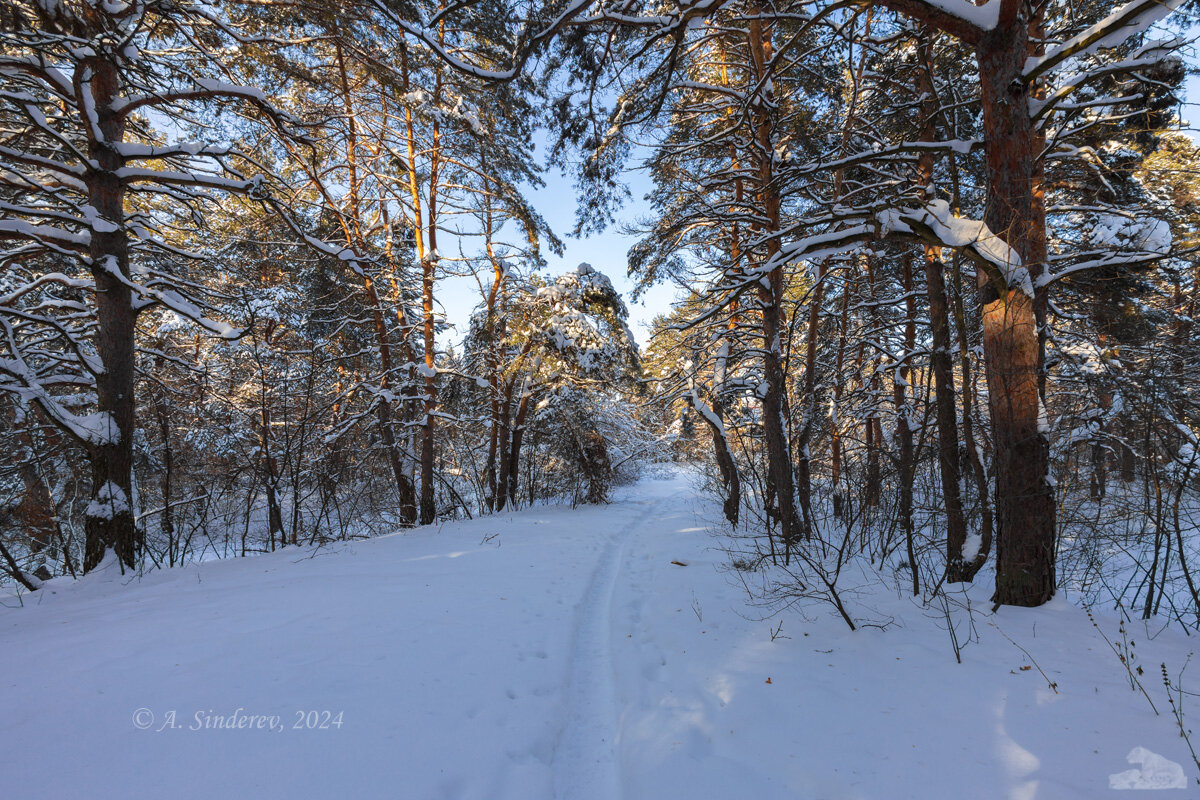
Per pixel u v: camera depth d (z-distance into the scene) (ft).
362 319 46.55
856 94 25.95
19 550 31.86
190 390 44.37
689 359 43.88
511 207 47.85
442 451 57.47
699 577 21.63
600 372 52.60
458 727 9.66
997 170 14.74
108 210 25.05
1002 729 8.73
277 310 43.45
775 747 9.08
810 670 11.85
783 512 26.48
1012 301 14.03
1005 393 14.34
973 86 24.67
